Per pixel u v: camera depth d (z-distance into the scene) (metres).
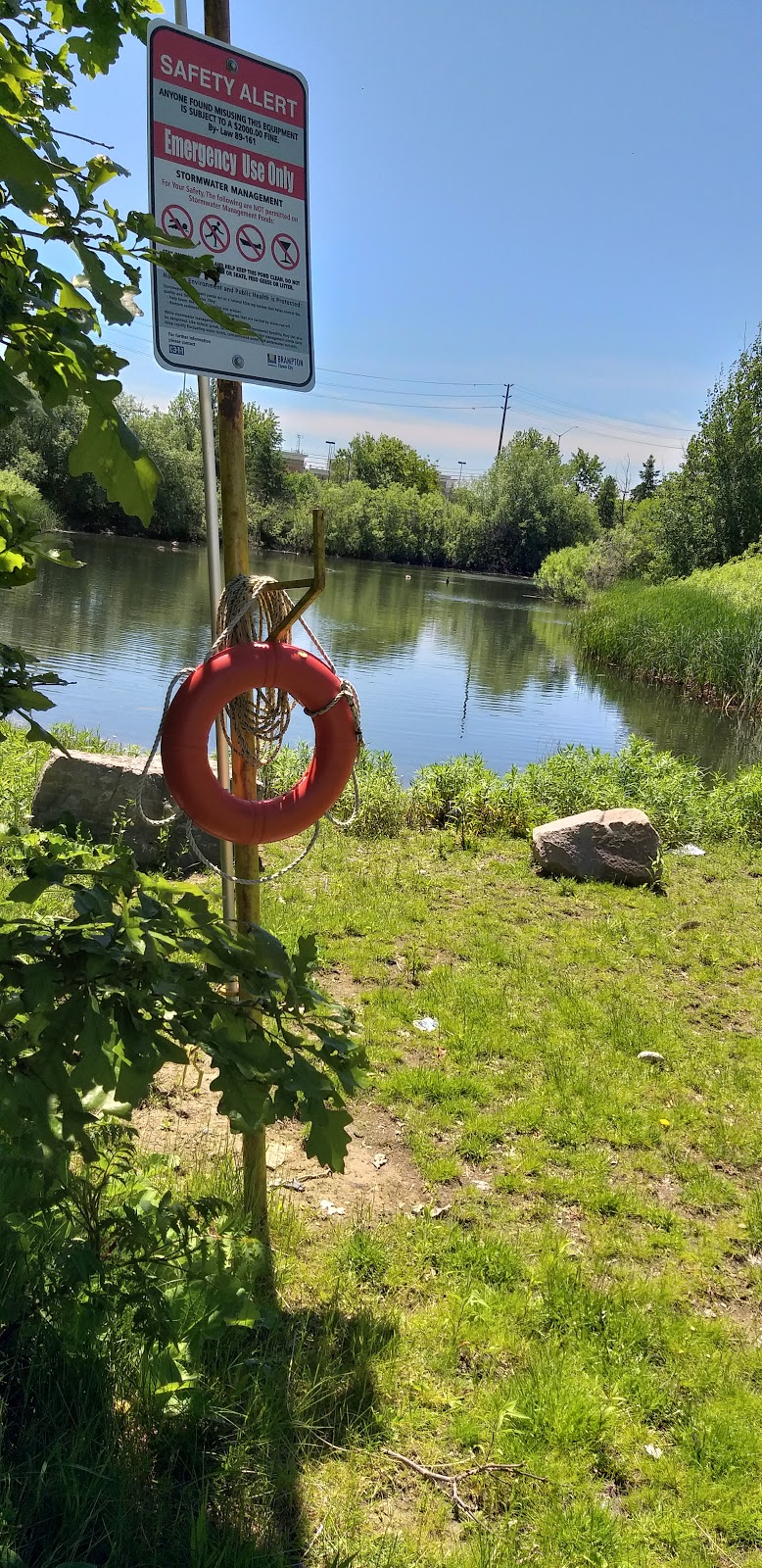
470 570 64.69
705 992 5.14
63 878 1.71
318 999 2.03
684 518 35.97
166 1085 3.68
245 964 1.85
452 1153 3.47
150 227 1.37
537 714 15.89
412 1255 2.88
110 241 1.40
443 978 4.88
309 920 5.41
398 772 10.96
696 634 20.02
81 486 39.94
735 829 8.41
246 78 2.30
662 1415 2.43
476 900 6.14
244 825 2.44
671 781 8.55
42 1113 1.61
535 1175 3.41
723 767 12.68
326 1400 2.29
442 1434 2.27
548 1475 2.19
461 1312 2.63
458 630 27.19
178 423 50.75
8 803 5.83
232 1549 1.82
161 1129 3.36
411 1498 2.10
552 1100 3.88
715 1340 2.70
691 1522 2.14
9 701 1.57
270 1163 3.29
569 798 8.14
